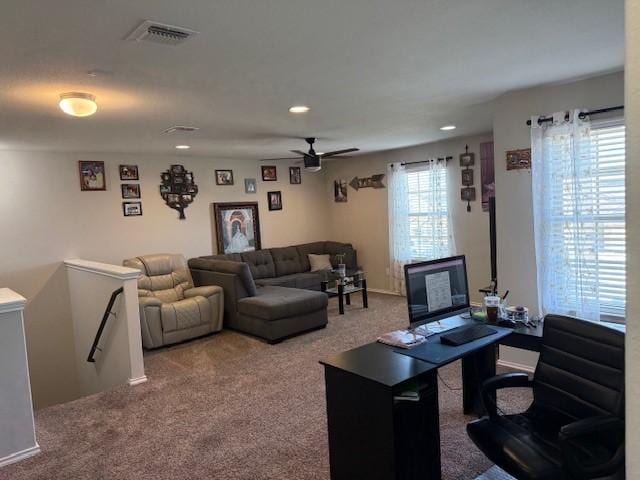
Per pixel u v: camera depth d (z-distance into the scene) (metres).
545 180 3.45
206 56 2.40
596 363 1.94
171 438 2.90
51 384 5.34
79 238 5.52
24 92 2.87
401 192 6.89
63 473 2.57
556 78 3.23
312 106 3.69
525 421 2.14
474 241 6.18
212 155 6.50
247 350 4.65
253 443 2.80
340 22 2.04
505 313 2.78
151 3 1.77
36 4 1.73
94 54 2.29
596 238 3.29
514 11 2.02
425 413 2.09
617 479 1.71
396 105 3.82
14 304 2.72
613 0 1.94
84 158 5.54
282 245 7.61
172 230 6.30
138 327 3.89
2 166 5.00
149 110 3.53
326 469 2.50
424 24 2.12
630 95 0.58
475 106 4.02
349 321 5.62
